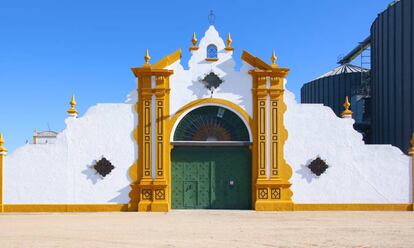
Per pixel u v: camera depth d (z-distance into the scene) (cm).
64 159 2466
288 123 2522
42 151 2464
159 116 2506
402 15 3241
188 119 2542
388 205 2486
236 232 1719
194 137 2536
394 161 2505
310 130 2520
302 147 2511
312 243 1489
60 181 2456
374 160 2508
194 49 2556
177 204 2527
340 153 2509
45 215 2300
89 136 2484
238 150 2553
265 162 2500
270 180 2483
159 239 1562
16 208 2433
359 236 1625
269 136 2512
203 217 2195
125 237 1603
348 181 2497
